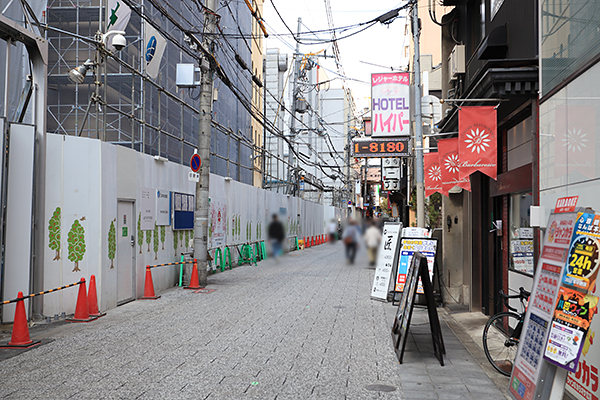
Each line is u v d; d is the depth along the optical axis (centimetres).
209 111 1506
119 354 689
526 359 457
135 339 781
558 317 409
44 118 953
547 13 634
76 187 1002
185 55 2206
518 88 695
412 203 2411
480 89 773
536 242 675
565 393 526
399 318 773
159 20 1888
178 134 2139
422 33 2728
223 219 1981
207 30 1499
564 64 577
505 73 682
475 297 1096
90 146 1023
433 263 1163
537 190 684
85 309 931
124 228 1167
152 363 645
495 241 1010
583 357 484
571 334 390
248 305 1115
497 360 628
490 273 1046
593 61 493
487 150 787
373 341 786
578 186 532
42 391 535
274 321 930
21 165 905
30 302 907
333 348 735
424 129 2100
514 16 776
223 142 2703
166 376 589
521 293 639
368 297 1245
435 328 675
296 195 3738
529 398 430
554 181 606
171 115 2084
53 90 1870
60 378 581
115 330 849
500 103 775
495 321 640
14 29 888
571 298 398
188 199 1619
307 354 698
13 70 1193
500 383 579
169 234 1460
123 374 596
